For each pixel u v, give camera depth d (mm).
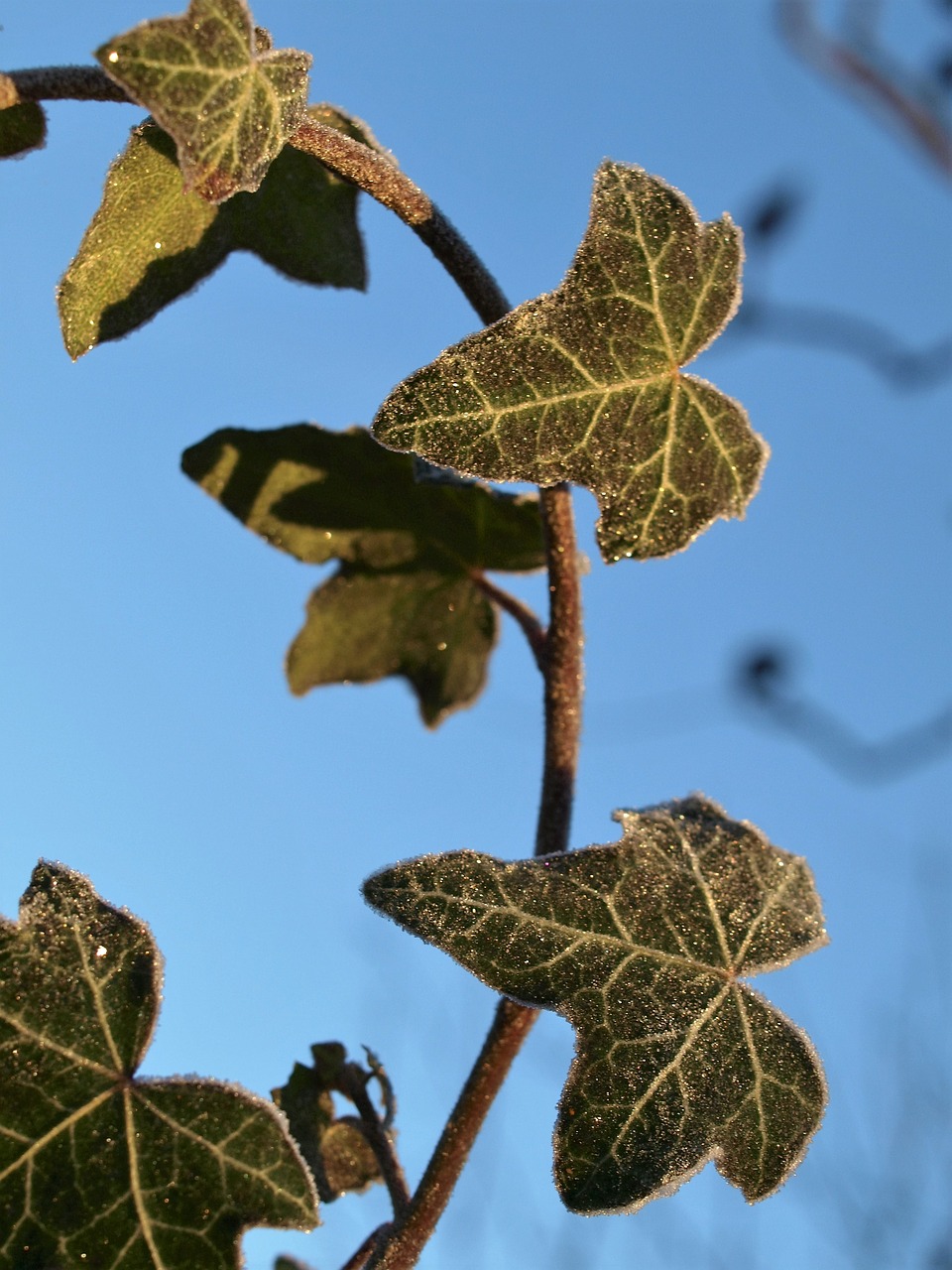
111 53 315
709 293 338
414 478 379
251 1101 316
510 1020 329
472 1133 326
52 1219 312
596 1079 319
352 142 335
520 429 330
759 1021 325
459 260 340
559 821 343
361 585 398
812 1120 321
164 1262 313
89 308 347
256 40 333
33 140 340
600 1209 313
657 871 330
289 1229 314
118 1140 315
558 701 347
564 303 332
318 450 381
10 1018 315
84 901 320
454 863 324
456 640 406
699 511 338
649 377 335
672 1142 317
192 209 352
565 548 346
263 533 389
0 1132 313
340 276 368
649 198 337
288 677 401
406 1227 323
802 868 337
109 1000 318
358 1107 346
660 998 323
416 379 327
